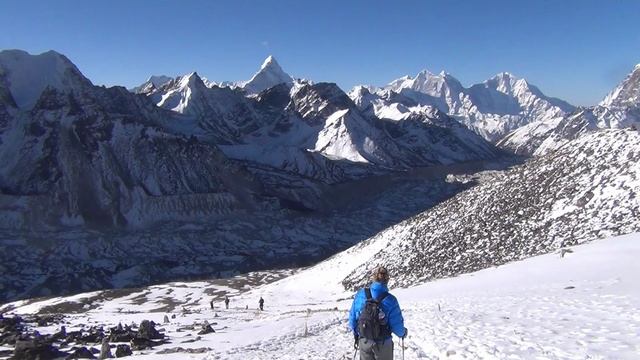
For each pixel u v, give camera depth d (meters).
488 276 49.56
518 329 18.86
